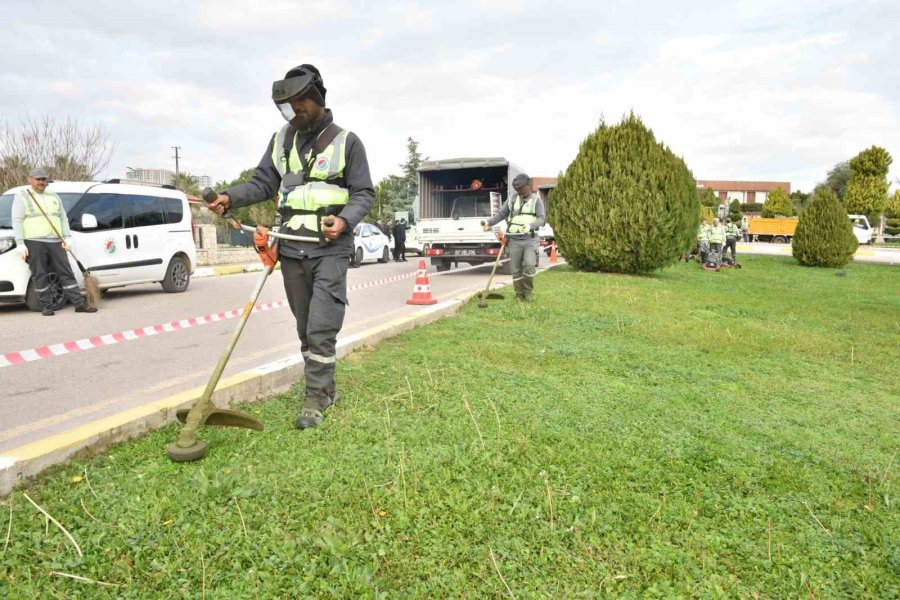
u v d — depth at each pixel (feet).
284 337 22.86
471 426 11.80
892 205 160.04
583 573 7.33
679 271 60.03
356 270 57.47
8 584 6.58
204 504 8.41
